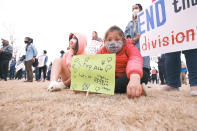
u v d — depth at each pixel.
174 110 0.72
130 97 1.09
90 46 3.39
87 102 0.93
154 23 1.75
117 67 1.50
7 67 5.42
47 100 1.01
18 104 0.90
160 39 1.67
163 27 1.64
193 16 1.37
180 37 1.47
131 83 1.08
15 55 16.42
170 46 1.56
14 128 0.55
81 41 1.96
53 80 1.70
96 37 3.83
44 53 6.72
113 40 1.41
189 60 1.44
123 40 1.46
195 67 1.38
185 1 1.43
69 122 0.58
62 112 0.71
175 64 1.82
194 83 1.37
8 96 1.18
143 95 1.26
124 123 0.59
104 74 1.28
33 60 4.86
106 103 0.92
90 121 0.61
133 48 1.43
